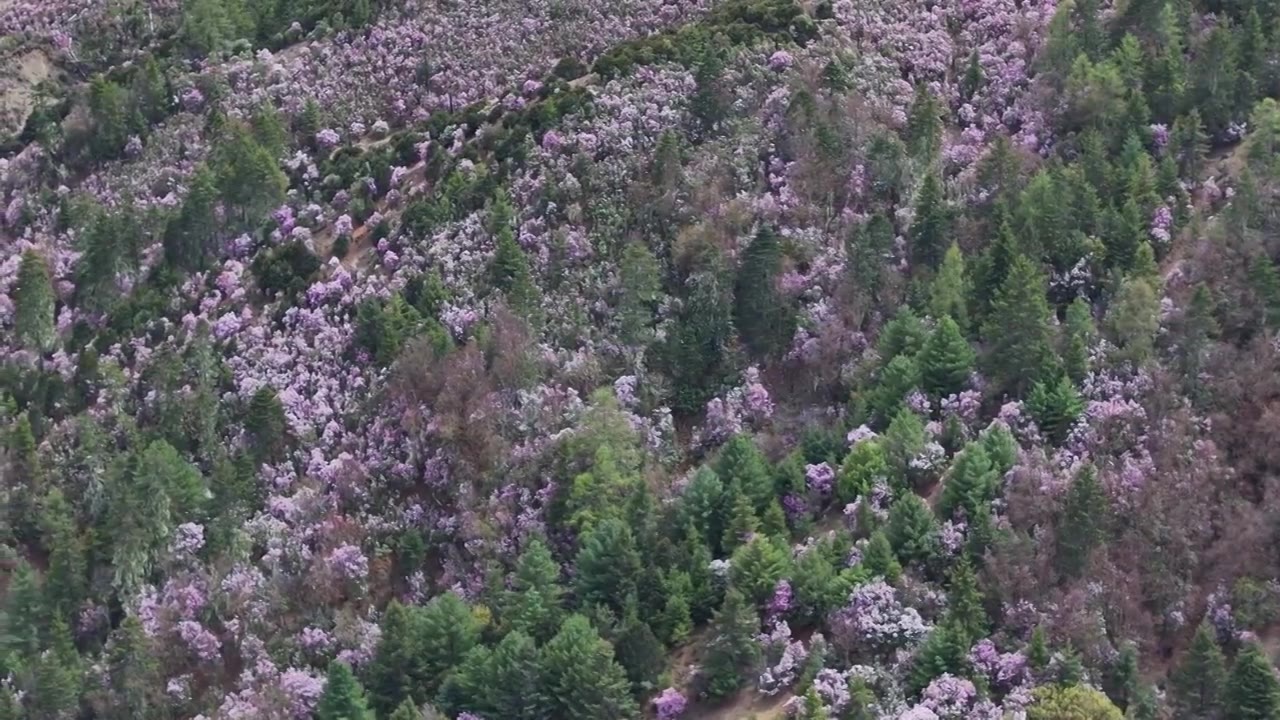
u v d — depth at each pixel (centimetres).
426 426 11338
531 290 11838
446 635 10050
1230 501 10062
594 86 13500
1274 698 8881
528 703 9544
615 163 12781
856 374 11369
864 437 10794
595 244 12325
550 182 12662
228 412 11719
